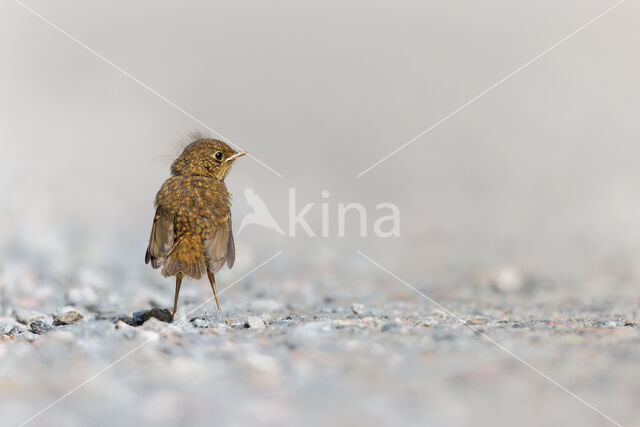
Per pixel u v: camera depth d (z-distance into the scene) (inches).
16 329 335.3
